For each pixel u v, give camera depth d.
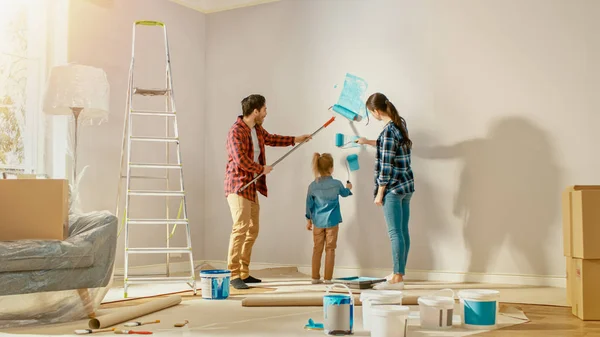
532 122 5.01
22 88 4.96
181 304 3.82
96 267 3.31
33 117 5.03
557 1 4.96
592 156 4.80
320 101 5.91
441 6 5.39
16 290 3.08
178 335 2.78
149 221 4.41
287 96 6.09
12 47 4.89
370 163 5.61
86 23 5.36
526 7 5.07
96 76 4.62
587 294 3.21
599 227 3.22
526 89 5.04
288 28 6.12
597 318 3.19
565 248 3.62
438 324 2.91
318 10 5.97
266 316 3.33
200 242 6.45
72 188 4.45
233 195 4.72
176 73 6.25
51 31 5.18
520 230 5.01
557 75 4.94
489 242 5.12
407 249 4.78
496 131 5.13
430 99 5.39
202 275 4.08
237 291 4.50
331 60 5.87
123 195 5.67
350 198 5.70
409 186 4.65
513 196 5.05
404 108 5.49
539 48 5.01
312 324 2.96
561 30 4.94
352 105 5.71
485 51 5.20
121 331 2.83
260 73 6.25
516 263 5.02
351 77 5.75
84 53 5.32
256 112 4.86
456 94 5.30
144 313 3.34
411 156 5.44
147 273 5.83
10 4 4.89
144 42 5.92
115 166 5.59
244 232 4.72
